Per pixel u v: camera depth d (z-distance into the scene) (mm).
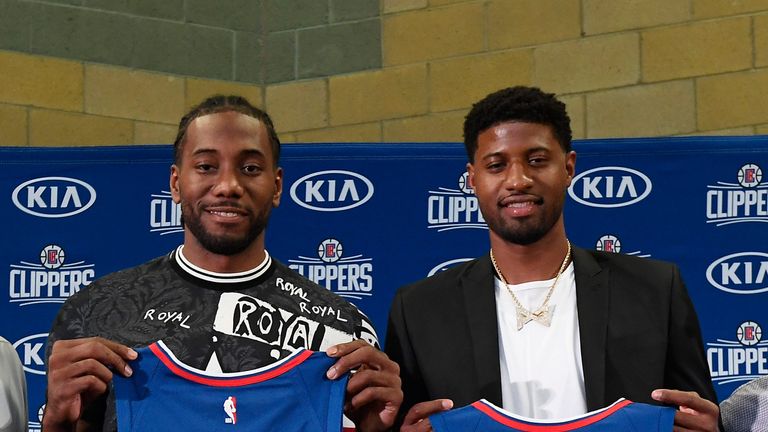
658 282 2578
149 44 4949
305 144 3707
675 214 3627
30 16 4754
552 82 4699
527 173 2541
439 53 4859
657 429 2320
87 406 2379
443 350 2570
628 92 4586
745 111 4414
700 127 4477
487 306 2584
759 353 3578
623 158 3652
